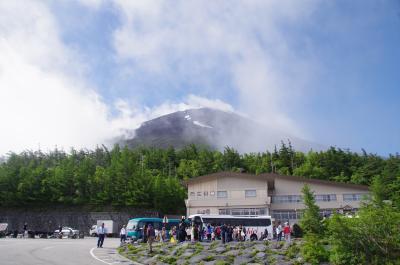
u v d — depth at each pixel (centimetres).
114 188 7444
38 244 3112
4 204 7369
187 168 10275
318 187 6097
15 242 3284
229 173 6069
